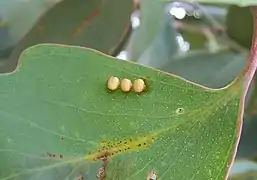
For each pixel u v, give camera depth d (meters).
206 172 0.10
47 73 0.11
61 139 0.11
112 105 0.11
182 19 0.20
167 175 0.10
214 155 0.10
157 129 0.11
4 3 0.17
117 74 0.11
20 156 0.10
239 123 0.11
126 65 0.11
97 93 0.11
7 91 0.11
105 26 0.15
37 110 0.11
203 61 0.16
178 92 0.11
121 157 0.11
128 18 0.15
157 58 0.19
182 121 0.11
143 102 0.11
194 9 0.20
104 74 0.11
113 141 0.11
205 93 0.11
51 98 0.11
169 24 0.20
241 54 0.17
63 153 0.11
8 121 0.11
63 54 0.11
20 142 0.11
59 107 0.11
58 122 0.11
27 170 0.10
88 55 0.11
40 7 0.17
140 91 0.11
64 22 0.15
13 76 0.11
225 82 0.16
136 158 0.11
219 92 0.11
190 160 0.10
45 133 0.11
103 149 0.11
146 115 0.11
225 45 0.18
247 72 0.11
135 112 0.11
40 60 0.11
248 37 0.17
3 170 0.10
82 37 0.15
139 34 0.17
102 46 0.15
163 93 0.11
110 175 0.11
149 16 0.17
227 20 0.17
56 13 0.15
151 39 0.17
